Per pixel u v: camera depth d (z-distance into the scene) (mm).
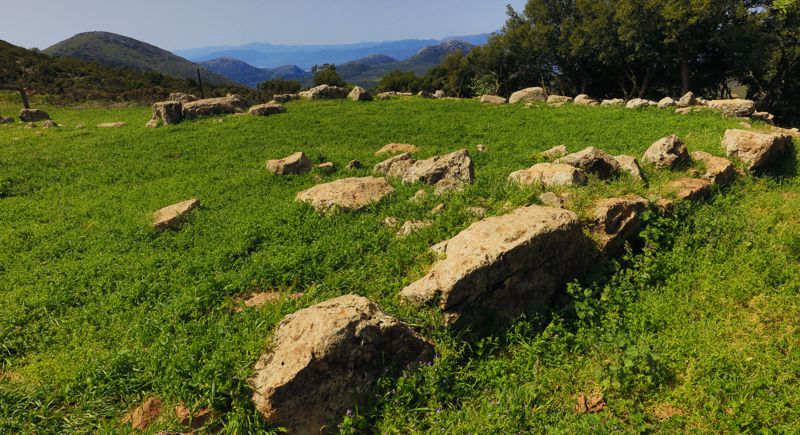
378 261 8727
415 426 5367
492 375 6137
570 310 7340
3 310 7496
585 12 44594
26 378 6027
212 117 27531
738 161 13062
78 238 10570
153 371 5820
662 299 7496
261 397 5121
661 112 24500
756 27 34812
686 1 34688
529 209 8172
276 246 9766
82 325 7172
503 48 55531
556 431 5117
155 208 12445
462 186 11242
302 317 5863
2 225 11477
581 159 11211
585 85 52500
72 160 17875
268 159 17922
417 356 6086
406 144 19172
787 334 6434
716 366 5941
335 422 5320
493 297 6988
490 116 26422
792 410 5188
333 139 21547
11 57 60844
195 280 8523
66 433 5105
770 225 9438
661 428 5215
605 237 8305
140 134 22875
